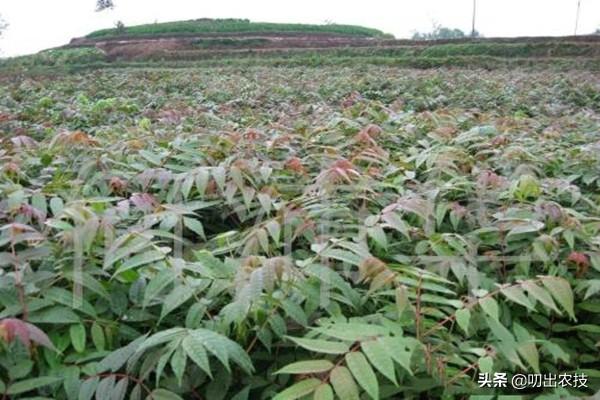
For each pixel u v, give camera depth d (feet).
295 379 4.97
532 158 9.48
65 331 5.10
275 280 4.90
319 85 31.83
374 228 5.96
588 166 9.66
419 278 5.22
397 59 66.69
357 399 3.79
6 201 6.61
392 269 5.54
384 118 13.21
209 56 88.43
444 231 7.29
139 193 7.32
